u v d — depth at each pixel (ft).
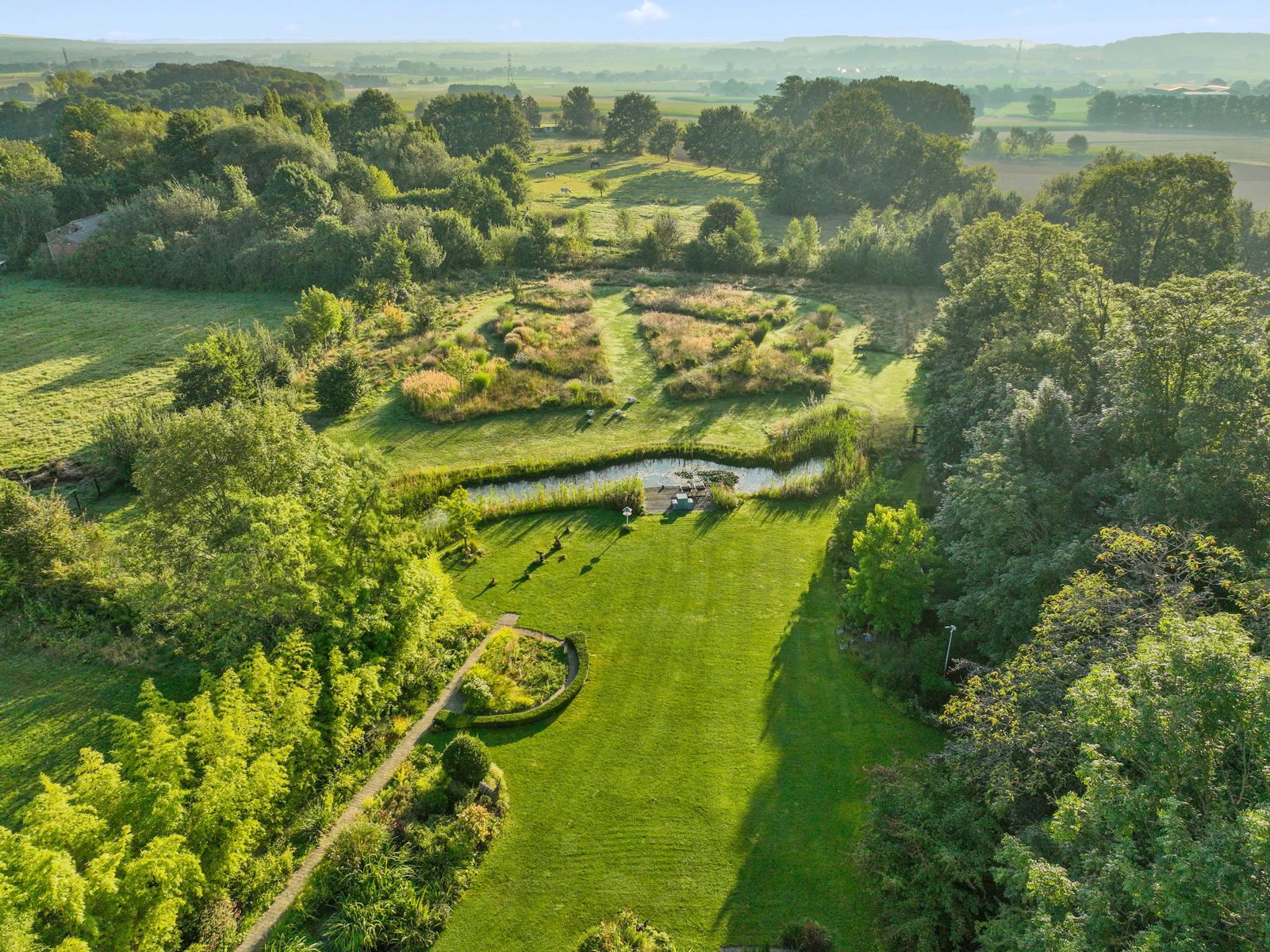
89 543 120.37
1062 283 154.40
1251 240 277.03
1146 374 102.94
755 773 92.22
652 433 178.81
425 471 158.51
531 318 244.01
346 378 181.88
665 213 323.78
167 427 103.30
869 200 419.54
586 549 136.46
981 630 100.37
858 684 106.01
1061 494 98.63
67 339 228.43
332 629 91.04
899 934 70.28
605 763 93.56
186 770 70.38
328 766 88.63
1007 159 626.23
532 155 545.44
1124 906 52.42
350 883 76.28
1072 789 71.20
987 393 137.90
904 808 74.28
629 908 76.69
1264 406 94.32
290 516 89.04
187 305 262.88
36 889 55.98
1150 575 75.82
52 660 104.37
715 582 127.85
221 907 72.64
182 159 342.44
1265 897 41.98
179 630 103.45
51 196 315.17
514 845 83.10
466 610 119.24
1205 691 51.08
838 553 131.13
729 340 228.02
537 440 175.22
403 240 283.59
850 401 194.08
